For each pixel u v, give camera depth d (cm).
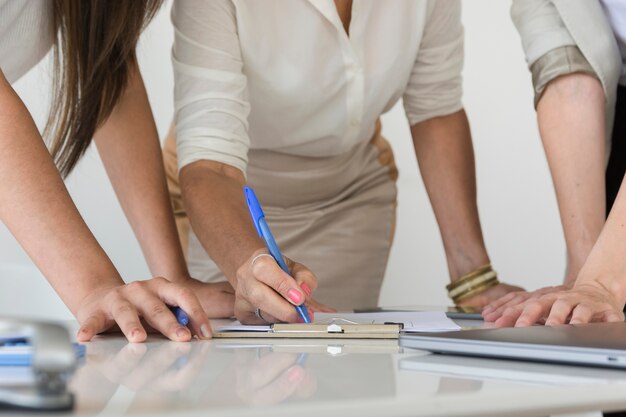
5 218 107
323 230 234
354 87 187
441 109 204
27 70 162
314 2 172
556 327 88
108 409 48
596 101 172
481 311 148
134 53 157
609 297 114
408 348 86
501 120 352
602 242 119
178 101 169
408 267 349
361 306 239
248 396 54
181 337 97
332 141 204
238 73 171
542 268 356
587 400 54
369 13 180
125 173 170
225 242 143
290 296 114
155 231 167
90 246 107
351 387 57
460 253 203
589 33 169
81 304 103
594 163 172
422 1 184
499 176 354
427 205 349
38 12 147
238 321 130
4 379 57
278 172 219
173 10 172
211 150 164
